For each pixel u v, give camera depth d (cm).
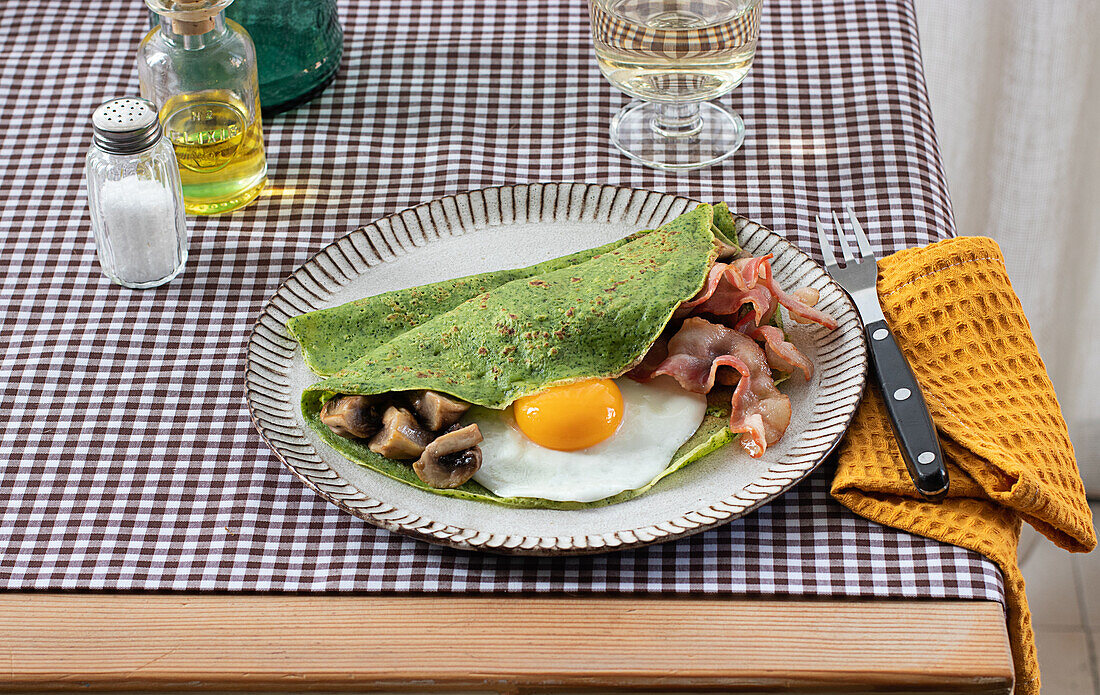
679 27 114
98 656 99
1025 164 156
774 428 102
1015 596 101
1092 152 153
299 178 120
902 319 108
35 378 110
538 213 114
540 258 112
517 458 102
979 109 154
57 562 102
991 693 98
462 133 123
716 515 100
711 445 102
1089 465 158
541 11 131
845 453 104
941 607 99
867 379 106
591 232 113
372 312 108
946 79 154
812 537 102
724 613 100
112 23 131
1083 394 160
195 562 102
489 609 100
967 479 103
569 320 104
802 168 120
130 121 110
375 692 99
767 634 99
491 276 110
